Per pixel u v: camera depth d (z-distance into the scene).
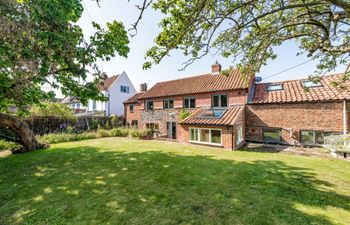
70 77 6.88
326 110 10.73
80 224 3.27
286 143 11.97
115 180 5.32
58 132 15.66
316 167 6.55
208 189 4.62
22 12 4.73
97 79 7.14
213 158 7.96
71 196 4.38
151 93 21.20
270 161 7.46
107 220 3.37
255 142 13.15
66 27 5.44
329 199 4.05
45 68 5.31
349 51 4.23
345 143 8.23
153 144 11.93
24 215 3.61
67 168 6.57
